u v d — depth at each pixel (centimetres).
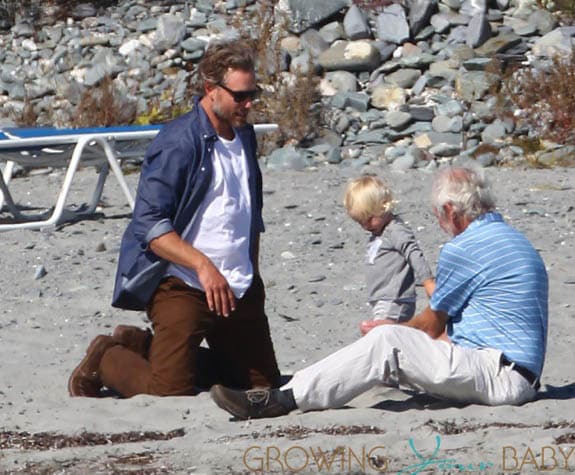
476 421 2045
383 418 2075
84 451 1970
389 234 2398
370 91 5662
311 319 2995
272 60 5706
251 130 2330
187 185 2230
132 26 6306
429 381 2077
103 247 3712
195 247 2252
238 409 2084
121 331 2373
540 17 5959
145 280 2262
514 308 2117
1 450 2002
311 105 5547
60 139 3894
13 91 6028
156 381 2278
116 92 5759
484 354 2114
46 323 2967
